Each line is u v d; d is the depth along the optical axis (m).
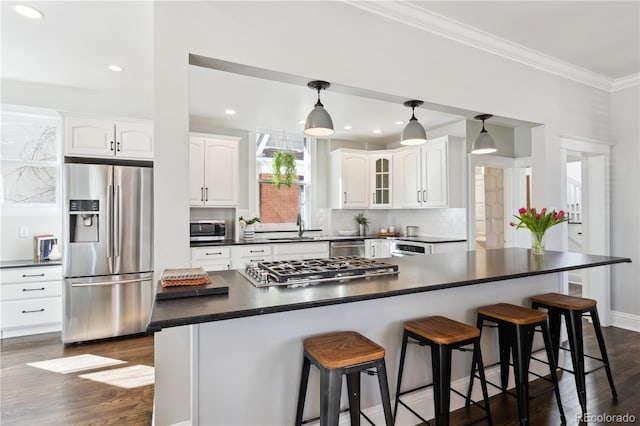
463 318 2.24
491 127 4.41
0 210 3.49
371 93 2.31
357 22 2.21
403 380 2.00
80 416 2.06
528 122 3.06
